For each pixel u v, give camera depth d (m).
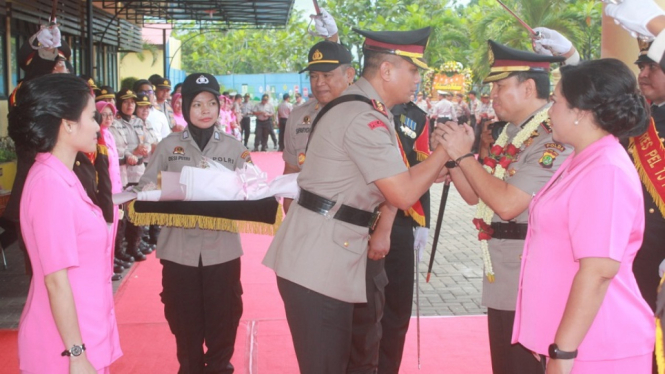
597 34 21.91
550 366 2.30
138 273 6.94
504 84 3.12
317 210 2.92
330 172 2.89
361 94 2.99
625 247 2.26
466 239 8.91
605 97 2.29
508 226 3.09
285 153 4.49
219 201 3.56
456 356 4.72
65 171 2.50
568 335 2.25
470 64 25.56
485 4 25.80
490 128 3.55
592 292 2.23
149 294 6.22
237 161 4.10
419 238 4.15
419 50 3.04
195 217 3.61
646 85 3.39
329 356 2.91
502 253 3.11
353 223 2.92
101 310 2.59
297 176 3.28
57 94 2.45
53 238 2.39
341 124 2.86
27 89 2.46
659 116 3.38
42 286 2.51
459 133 2.92
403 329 3.89
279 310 5.74
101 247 2.60
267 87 37.34
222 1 14.91
